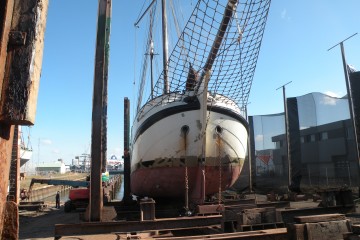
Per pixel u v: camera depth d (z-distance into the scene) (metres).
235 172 12.09
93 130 8.14
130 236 6.54
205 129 10.88
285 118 18.70
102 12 8.82
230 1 8.23
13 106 2.01
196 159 11.07
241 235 5.37
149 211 7.82
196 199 11.05
